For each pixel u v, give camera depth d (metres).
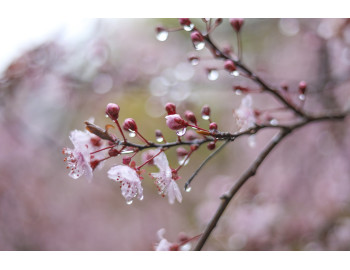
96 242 6.36
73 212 6.39
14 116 4.96
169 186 1.96
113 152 1.87
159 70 5.15
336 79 3.93
